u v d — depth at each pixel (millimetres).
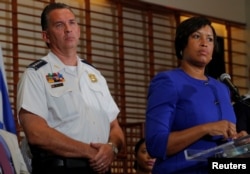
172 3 8133
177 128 2643
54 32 3389
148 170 4645
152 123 2623
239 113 3658
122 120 7184
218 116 2664
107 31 7324
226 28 8898
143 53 7707
